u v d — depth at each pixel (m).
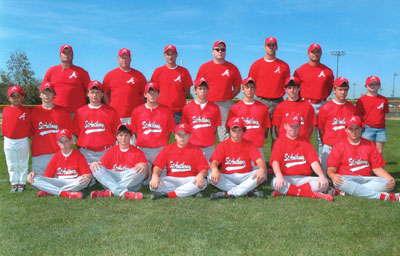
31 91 31.47
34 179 4.20
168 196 4.23
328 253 2.63
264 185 4.91
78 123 4.91
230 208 3.75
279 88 5.70
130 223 3.29
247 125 5.05
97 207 3.81
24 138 4.55
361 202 3.96
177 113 5.96
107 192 4.26
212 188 4.75
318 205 3.85
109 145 4.93
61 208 3.78
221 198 4.14
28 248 2.76
